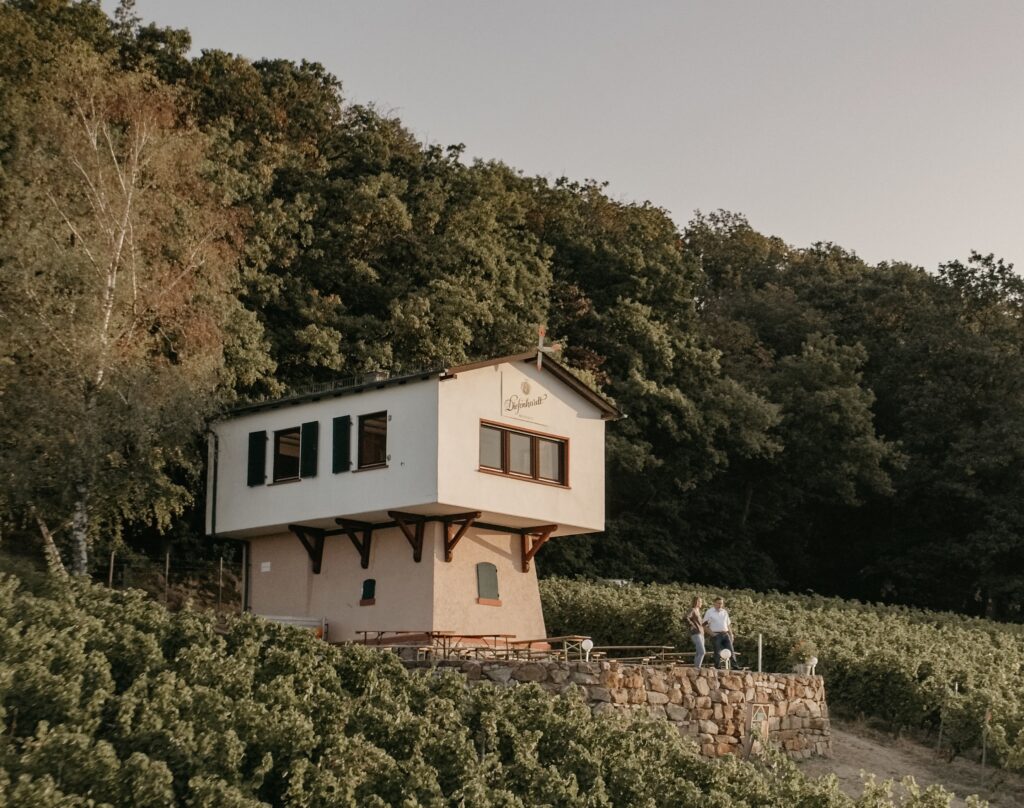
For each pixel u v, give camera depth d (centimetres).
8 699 1712
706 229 8275
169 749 1669
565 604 3659
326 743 1802
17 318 3228
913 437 6081
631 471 5056
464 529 3047
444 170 5109
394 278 4688
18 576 2355
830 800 1975
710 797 1888
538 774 1825
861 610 4781
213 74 4906
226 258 3688
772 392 5931
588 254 5666
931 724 2994
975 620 4909
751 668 3209
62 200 3416
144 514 3578
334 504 3080
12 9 4312
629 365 5297
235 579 4181
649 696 2439
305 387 4053
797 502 5947
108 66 4253
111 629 2092
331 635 3158
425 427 2948
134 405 3194
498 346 4750
